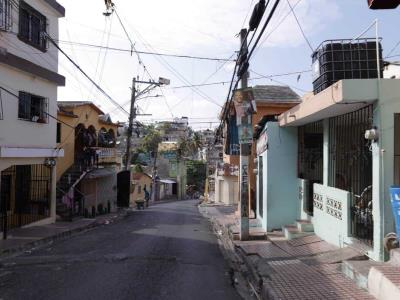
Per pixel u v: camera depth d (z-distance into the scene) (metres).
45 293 8.10
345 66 10.06
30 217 19.19
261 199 18.03
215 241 15.96
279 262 10.25
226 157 26.59
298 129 15.34
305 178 14.97
